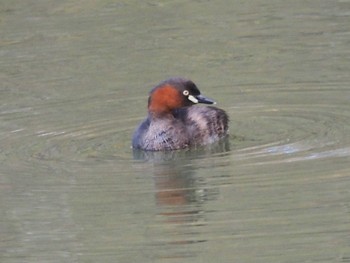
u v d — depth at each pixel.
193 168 15.20
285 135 16.30
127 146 16.41
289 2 23.42
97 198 14.27
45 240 13.22
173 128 16.20
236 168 15.02
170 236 13.02
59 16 23.28
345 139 15.82
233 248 12.57
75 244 12.98
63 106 18.44
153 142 16.16
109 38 21.92
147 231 13.09
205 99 16.61
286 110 17.55
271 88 18.67
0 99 18.98
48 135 17.05
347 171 14.48
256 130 16.70
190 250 12.58
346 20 21.92
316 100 17.89
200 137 16.23
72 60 20.89
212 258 12.29
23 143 16.72
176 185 14.57
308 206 13.52
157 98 16.42
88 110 18.14
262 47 20.91
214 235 12.91
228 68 19.92
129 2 23.83
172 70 19.97
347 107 17.44
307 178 14.37
